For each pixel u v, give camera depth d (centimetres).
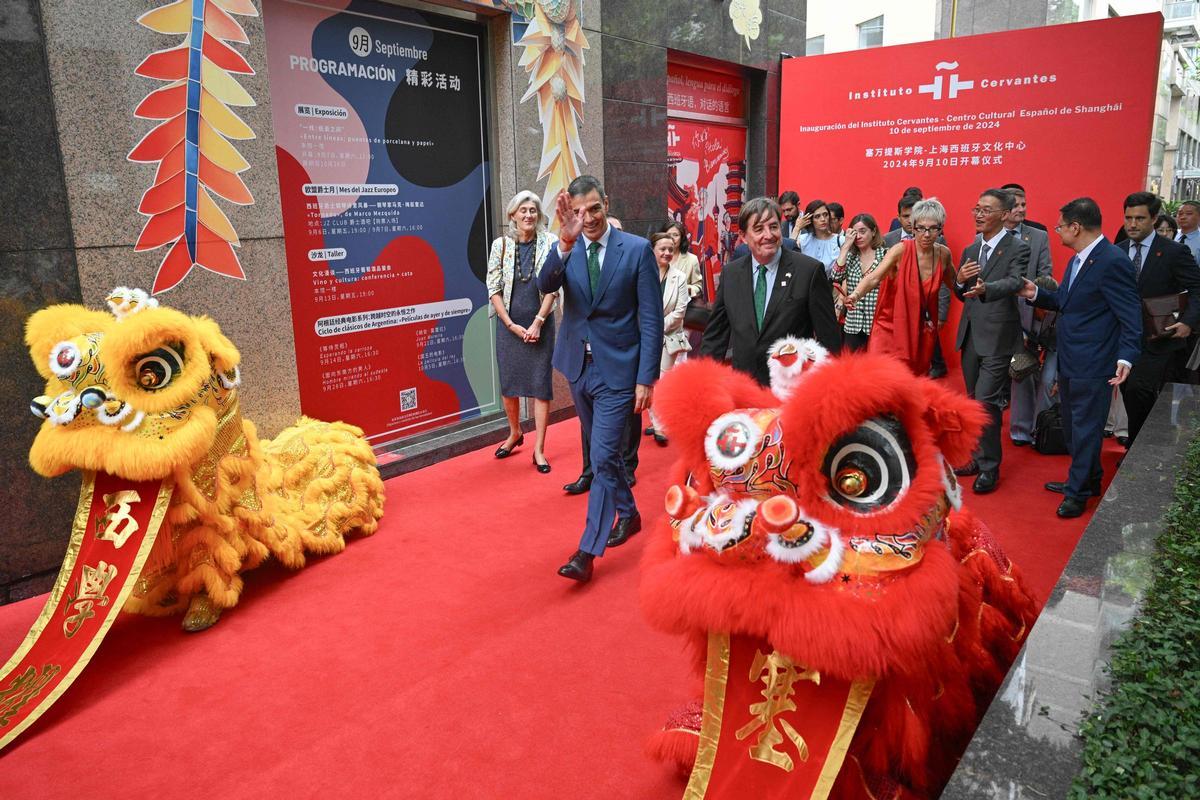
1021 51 779
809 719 201
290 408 517
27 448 402
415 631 366
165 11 430
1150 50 721
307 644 357
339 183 560
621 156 791
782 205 853
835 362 200
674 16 838
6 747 289
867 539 196
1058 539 459
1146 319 534
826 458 200
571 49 705
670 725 252
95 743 291
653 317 411
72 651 325
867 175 881
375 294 595
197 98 448
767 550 194
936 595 190
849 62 870
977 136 814
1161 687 183
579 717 300
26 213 390
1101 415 476
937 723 226
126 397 335
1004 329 516
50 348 339
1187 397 494
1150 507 317
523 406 727
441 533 480
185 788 267
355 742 288
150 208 434
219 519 371
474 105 653
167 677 333
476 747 284
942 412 208
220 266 469
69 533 422
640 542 460
